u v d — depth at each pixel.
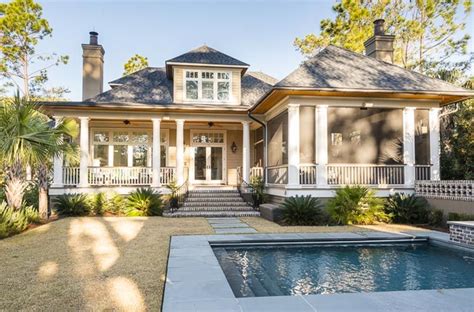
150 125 17.25
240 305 4.07
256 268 6.61
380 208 11.51
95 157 16.83
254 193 14.36
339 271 6.39
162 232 9.32
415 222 11.36
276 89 11.29
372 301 4.25
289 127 12.14
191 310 3.90
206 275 5.28
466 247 7.69
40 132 9.36
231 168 18.03
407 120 12.84
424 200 11.97
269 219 11.76
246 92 17.36
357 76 12.73
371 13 23.08
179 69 15.91
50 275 5.37
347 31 23.95
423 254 7.81
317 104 12.32
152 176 14.81
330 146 13.05
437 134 12.94
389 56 15.45
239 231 9.56
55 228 9.90
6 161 9.20
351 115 13.16
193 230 9.67
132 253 6.87
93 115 14.38
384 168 12.85
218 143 18.00
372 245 8.66
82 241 8.09
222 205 14.23
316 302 4.19
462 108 16.95
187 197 14.75
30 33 23.91
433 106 12.99
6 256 6.63
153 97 15.87
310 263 7.01
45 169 11.97
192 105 14.84
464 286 5.47
